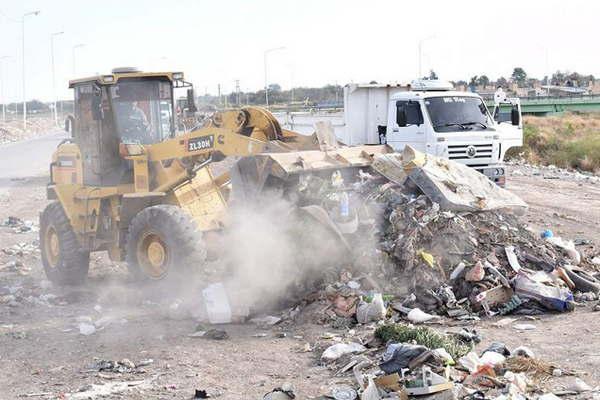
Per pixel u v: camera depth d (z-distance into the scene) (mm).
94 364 8094
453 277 9781
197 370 7812
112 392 7223
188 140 11273
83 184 12453
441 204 10570
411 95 18250
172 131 12203
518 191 23031
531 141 37125
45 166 37688
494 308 9500
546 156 35000
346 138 21984
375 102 21766
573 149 34438
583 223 16609
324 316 9414
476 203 10703
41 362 8281
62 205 12375
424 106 17906
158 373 7762
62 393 7254
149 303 10820
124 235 11820
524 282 9555
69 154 12812
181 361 8117
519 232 10828
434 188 10664
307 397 6828
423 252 9930
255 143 10812
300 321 9508
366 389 6465
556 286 9734
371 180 11211
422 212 10469
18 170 35719
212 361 8102
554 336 8320
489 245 10281
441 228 10250
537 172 29281
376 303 9195
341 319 9219
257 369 7770
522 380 6684
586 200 20656
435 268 9820
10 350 8750
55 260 12695
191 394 7105
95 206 12086
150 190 11766
